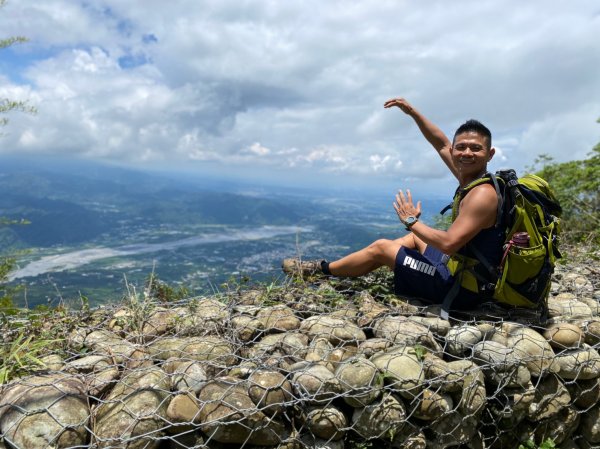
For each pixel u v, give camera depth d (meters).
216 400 1.88
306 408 2.07
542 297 2.73
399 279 3.16
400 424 2.12
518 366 2.40
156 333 2.79
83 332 2.70
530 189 2.55
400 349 2.36
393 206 2.78
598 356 2.65
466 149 2.82
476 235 2.66
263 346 2.50
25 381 1.91
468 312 2.93
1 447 1.64
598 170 7.99
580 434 2.72
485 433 2.47
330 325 2.66
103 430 1.77
